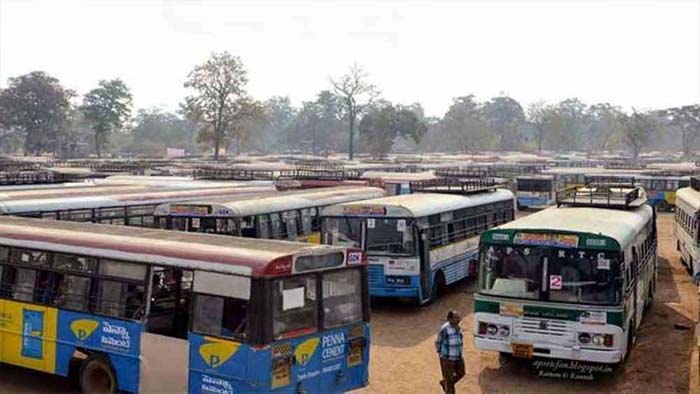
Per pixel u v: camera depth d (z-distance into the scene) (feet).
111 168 180.34
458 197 80.43
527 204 192.95
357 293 39.47
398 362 52.49
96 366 40.70
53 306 42.55
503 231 47.60
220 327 35.78
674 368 50.08
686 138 524.93
